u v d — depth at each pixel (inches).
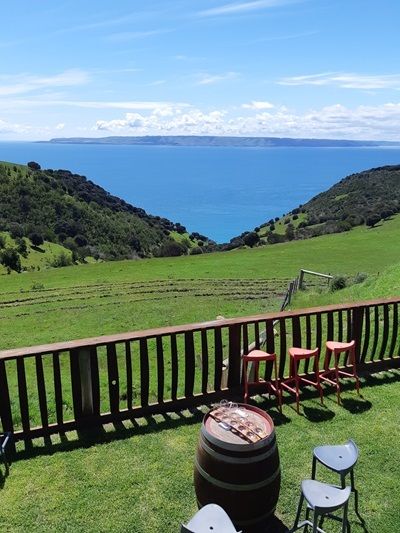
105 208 4714.6
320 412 256.4
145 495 191.3
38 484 197.6
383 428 240.5
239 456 160.7
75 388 235.1
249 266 1364.4
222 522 136.6
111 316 838.5
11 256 2699.3
